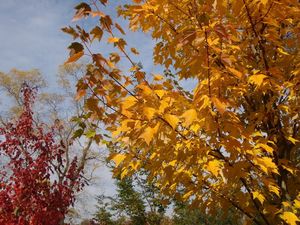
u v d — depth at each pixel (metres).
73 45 1.99
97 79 2.11
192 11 2.61
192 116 1.95
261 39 2.80
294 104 2.91
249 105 3.13
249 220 2.97
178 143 2.43
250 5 2.42
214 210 3.02
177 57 3.08
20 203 5.98
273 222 2.81
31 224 5.91
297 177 3.14
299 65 2.81
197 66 1.98
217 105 1.93
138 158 2.68
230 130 2.15
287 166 2.77
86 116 2.32
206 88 2.15
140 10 2.55
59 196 6.47
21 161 6.41
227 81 2.27
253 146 2.32
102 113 2.28
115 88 2.19
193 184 2.87
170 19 2.86
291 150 3.29
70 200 6.89
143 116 2.10
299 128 3.09
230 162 2.41
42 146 6.62
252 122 3.01
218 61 2.40
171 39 2.92
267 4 2.39
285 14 2.50
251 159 2.31
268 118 2.97
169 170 2.57
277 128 3.00
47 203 6.25
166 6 2.70
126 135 2.19
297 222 2.69
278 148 3.04
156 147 2.60
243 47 2.72
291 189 3.08
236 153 2.22
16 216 5.95
